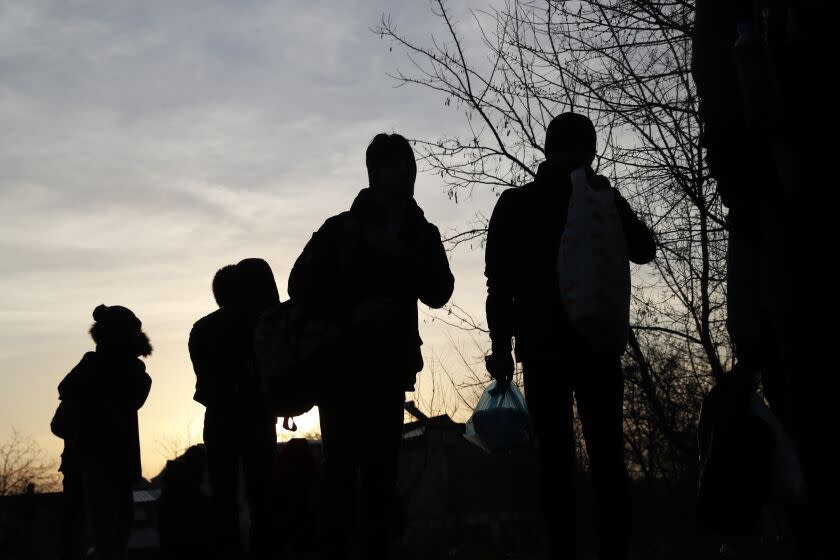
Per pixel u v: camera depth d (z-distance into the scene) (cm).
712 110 253
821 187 214
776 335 235
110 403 730
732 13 254
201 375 643
